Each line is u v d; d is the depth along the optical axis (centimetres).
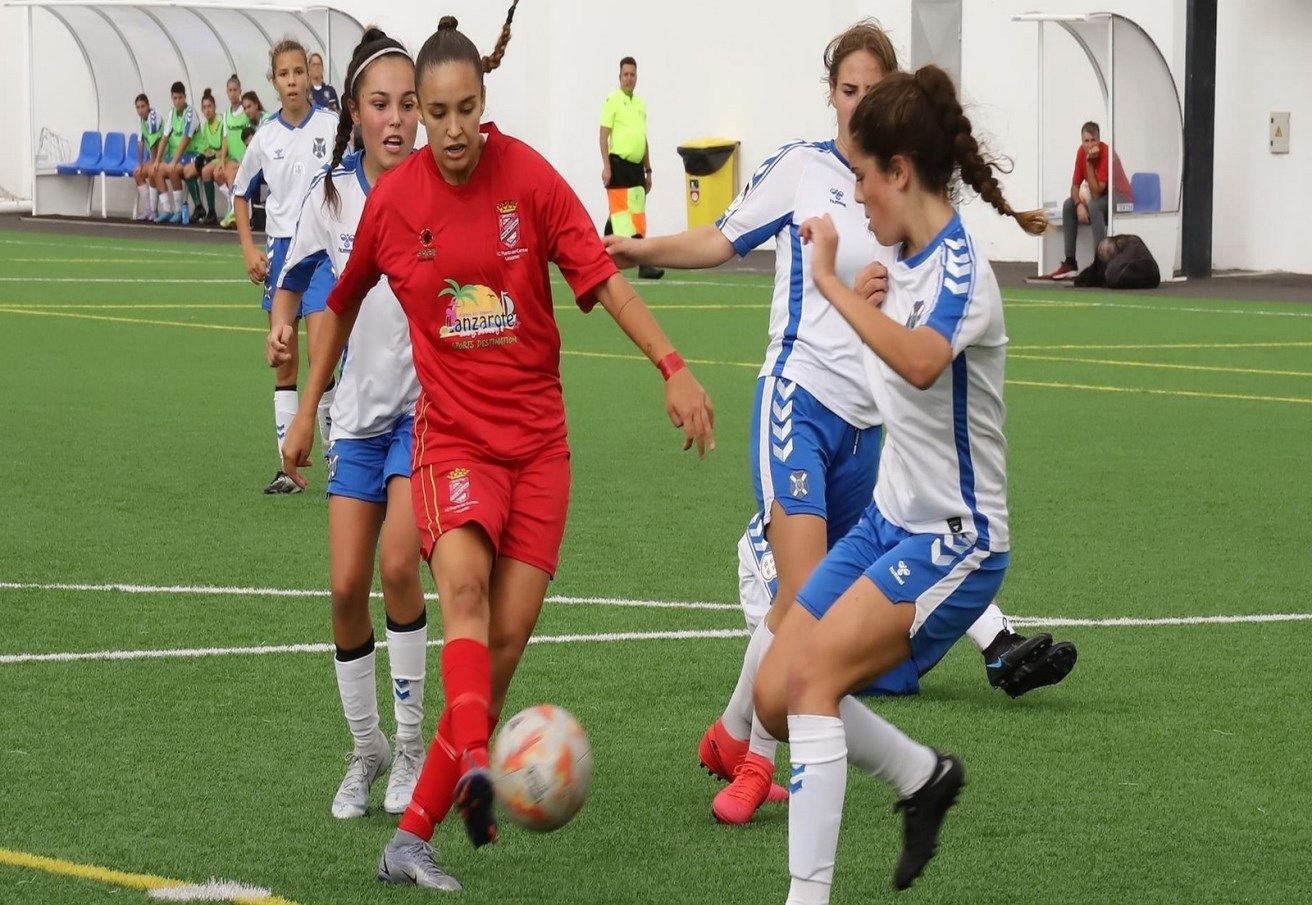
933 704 1277
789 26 5922
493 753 860
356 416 1038
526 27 6481
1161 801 1066
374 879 921
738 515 1958
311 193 1130
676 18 6175
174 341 3534
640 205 5194
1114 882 936
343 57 6562
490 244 930
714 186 5988
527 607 946
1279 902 909
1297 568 1723
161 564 1684
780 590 1085
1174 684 1327
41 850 952
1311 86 5103
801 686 845
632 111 5141
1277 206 5203
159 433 2478
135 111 7425
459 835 1003
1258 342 3691
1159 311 4269
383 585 1020
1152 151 4959
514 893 909
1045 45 4978
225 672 1323
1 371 3067
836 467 1134
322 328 995
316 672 1327
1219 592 1622
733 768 1073
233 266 5281
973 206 5659
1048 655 1250
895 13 5653
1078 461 2342
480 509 919
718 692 1291
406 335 1022
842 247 1129
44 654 1365
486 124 953
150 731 1178
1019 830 1013
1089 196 4875
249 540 1802
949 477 864
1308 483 2191
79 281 4759
